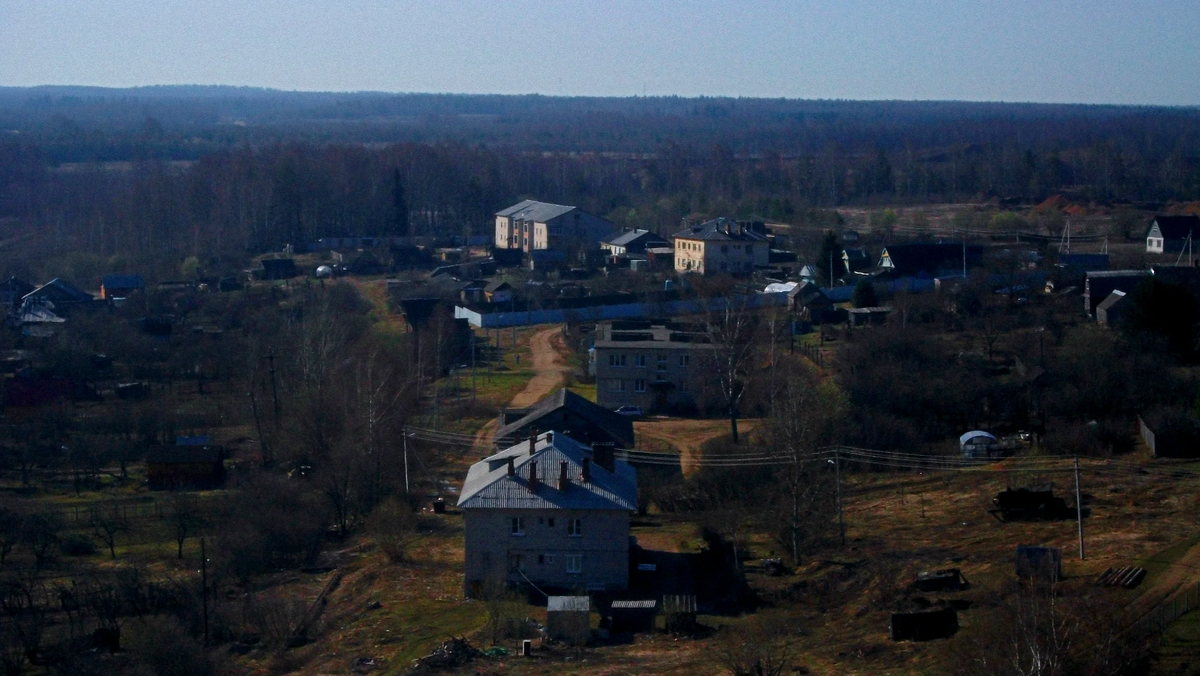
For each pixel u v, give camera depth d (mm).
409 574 48656
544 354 92625
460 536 53781
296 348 81125
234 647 42000
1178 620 34156
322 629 43375
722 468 56625
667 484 57812
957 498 54125
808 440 51031
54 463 66812
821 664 36031
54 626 42719
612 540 45500
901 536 49250
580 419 57688
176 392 80625
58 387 76188
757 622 39781
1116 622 32375
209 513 55969
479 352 92812
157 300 105500
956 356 76062
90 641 40656
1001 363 75188
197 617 43062
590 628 41125
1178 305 72812
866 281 101250
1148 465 55125
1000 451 59188
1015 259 107625
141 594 45062
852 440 60531
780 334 85750
